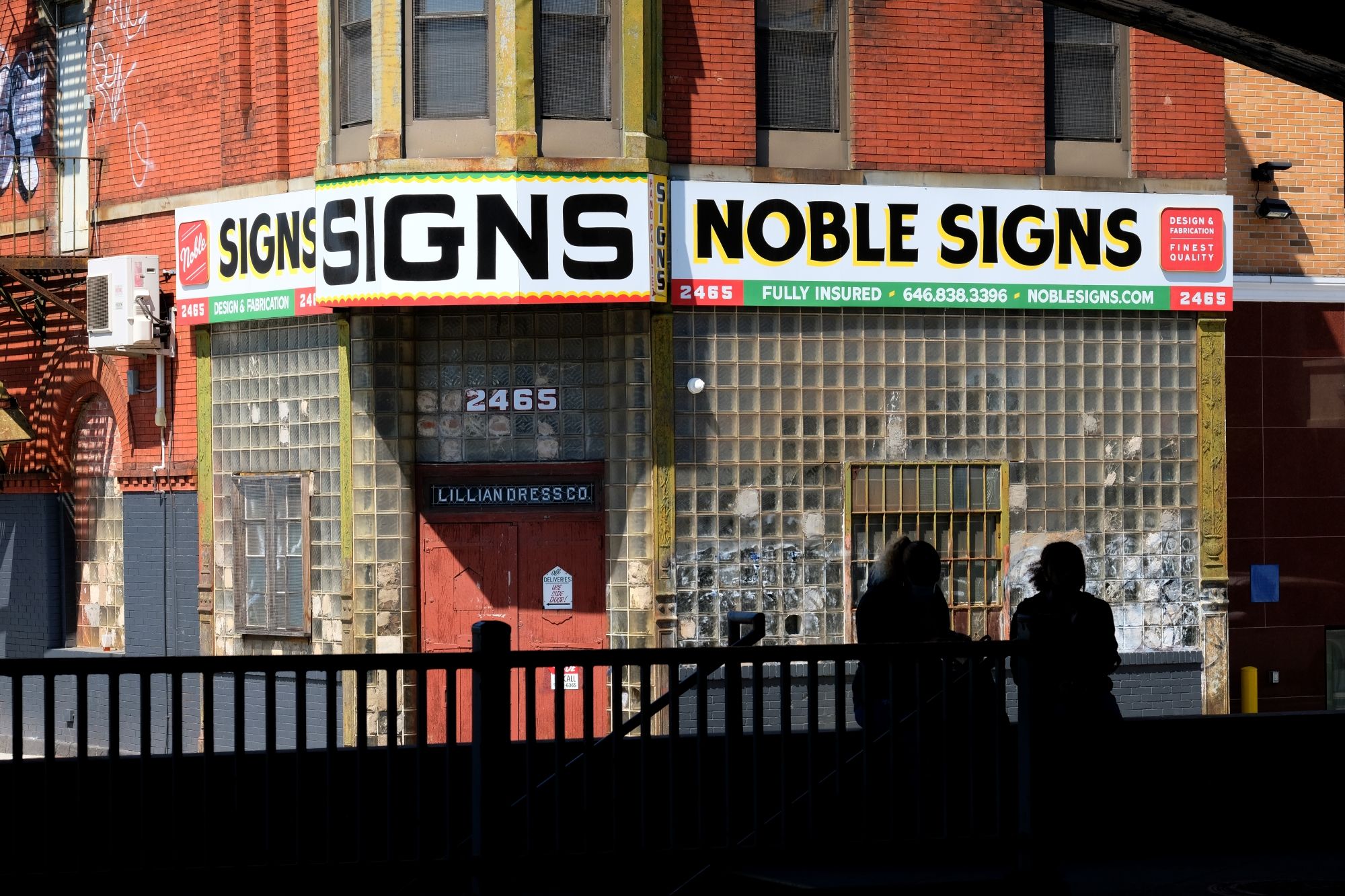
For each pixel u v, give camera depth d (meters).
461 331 19.05
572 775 11.59
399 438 18.97
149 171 21.86
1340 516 21.83
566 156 18.23
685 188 18.73
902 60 19.55
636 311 18.66
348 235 18.19
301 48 19.92
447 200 17.88
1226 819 12.30
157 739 21.52
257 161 20.22
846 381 19.30
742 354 19.00
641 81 18.33
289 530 19.89
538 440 18.98
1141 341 20.20
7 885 8.78
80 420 23.77
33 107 23.81
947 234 19.45
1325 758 12.59
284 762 11.13
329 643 19.52
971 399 19.67
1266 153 22.16
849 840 9.74
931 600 12.16
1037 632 10.04
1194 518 20.34
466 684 18.95
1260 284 21.66
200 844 10.85
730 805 9.55
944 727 9.91
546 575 19.00
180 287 20.83
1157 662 20.05
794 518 19.12
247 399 20.42
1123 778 12.02
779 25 19.38
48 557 23.75
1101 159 20.34
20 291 24.05
